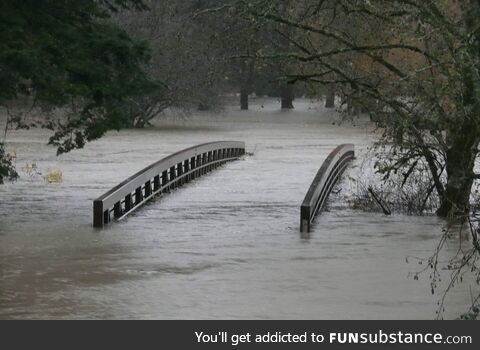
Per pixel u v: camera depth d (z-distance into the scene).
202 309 32.44
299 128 157.00
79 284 36.69
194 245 45.94
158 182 66.19
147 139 127.19
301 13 55.31
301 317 31.45
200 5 126.00
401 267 40.75
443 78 49.50
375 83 54.12
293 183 75.88
